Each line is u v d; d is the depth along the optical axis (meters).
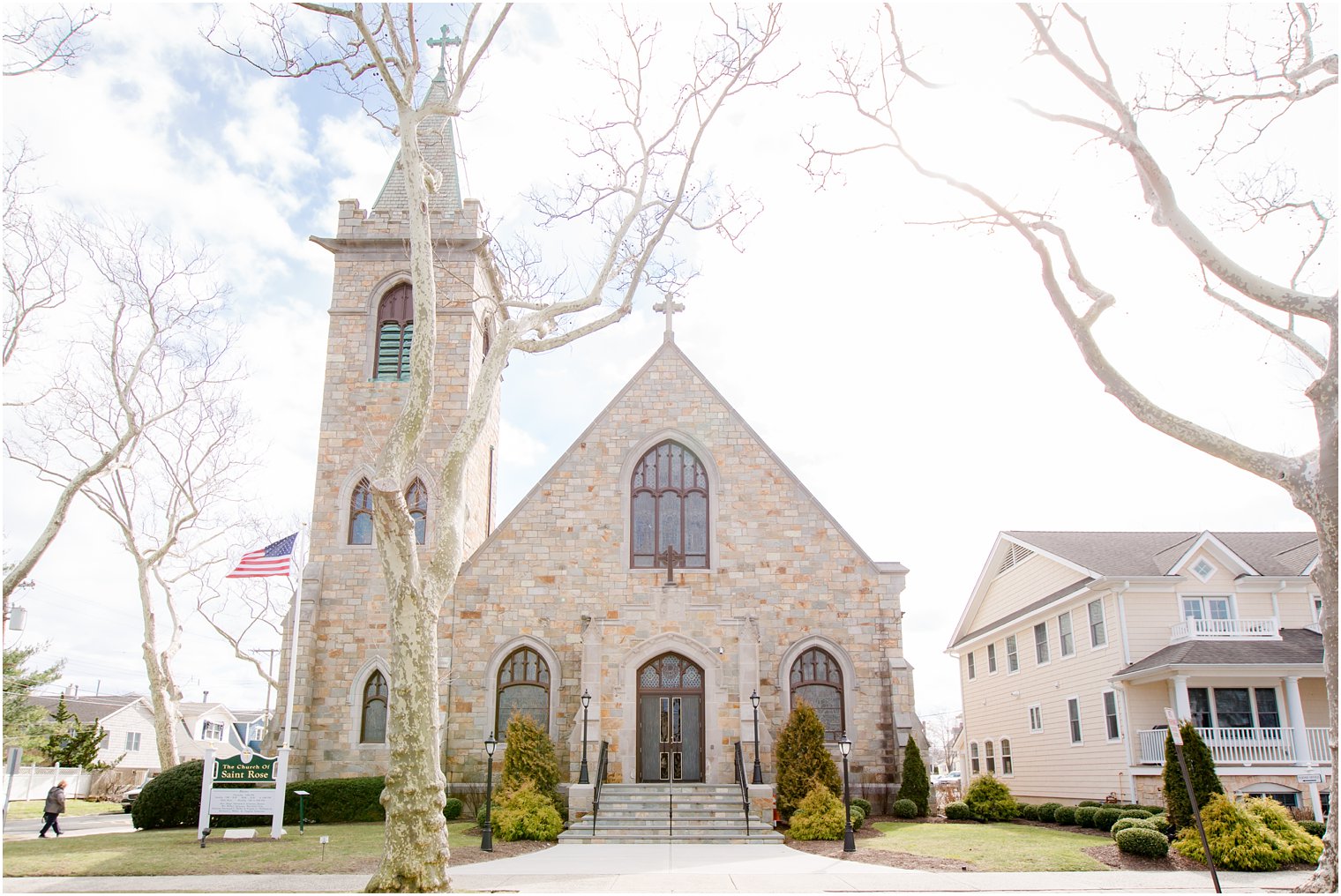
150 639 28.77
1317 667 24.50
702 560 26.55
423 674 13.03
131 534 28.98
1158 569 28.36
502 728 25.31
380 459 13.52
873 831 21.81
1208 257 13.53
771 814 22.20
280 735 24.64
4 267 23.42
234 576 22.39
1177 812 18.30
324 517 26.72
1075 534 33.66
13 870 15.80
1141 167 14.04
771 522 26.67
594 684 23.98
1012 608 35.78
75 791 47.97
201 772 23.56
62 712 48.12
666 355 28.22
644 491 27.12
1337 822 12.09
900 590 26.20
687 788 23.00
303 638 25.41
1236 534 31.62
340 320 28.41
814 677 25.70
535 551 26.36
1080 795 29.69
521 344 16.14
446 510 14.29
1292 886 14.20
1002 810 25.73
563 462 27.16
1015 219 15.02
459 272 28.69
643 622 25.09
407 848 12.27
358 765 24.80
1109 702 28.20
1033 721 33.59
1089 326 14.41
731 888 14.01
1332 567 12.41
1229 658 24.70
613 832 20.92
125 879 15.00
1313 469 12.73
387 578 13.36
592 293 17.17
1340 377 12.61
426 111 15.39
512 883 14.44
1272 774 24.06
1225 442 13.42
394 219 28.97
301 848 18.41
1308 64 14.72
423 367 14.18
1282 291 13.16
